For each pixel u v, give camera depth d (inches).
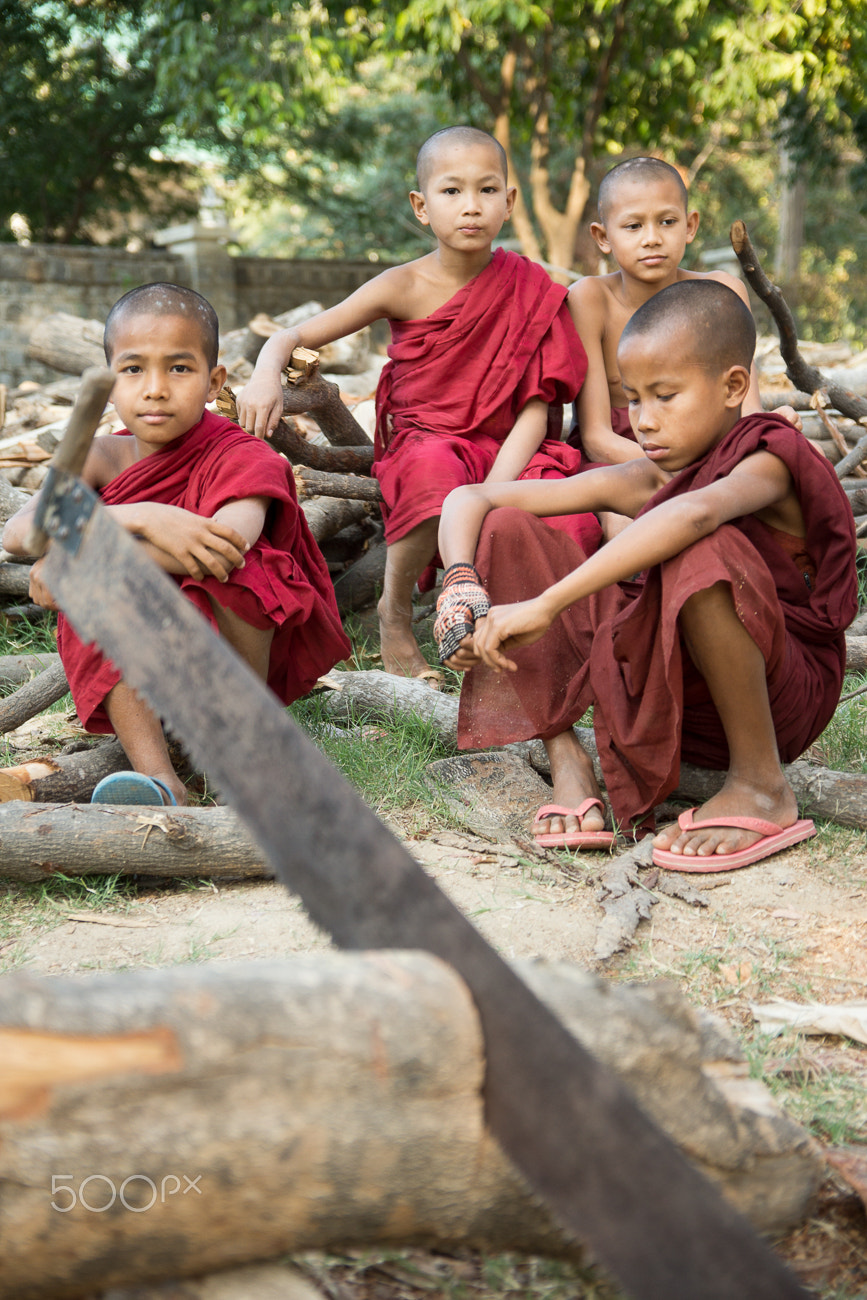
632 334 113.3
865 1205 64.2
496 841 121.4
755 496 108.4
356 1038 46.8
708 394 112.5
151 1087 45.6
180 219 759.1
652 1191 45.4
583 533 136.9
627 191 159.8
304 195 832.9
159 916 106.6
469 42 533.3
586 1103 46.4
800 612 116.6
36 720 155.9
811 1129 73.0
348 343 314.5
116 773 119.6
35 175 670.5
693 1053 56.6
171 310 126.8
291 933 101.4
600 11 454.3
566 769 125.4
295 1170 47.3
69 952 98.8
